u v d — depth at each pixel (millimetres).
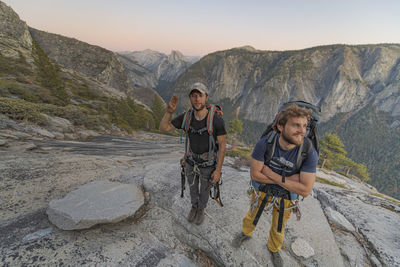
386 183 132375
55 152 6422
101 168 4789
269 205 1980
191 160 2395
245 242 2494
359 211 3668
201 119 2080
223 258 2338
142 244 2449
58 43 119812
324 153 44500
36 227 2408
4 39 71688
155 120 67875
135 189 3400
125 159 7676
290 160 1700
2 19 81375
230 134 76875
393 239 2889
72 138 11820
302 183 1689
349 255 2623
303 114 1453
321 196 4348
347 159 48531
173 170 4617
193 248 2561
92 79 85125
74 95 47125
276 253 2244
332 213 3525
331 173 33594
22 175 3662
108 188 3238
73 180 3869
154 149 14531
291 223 3045
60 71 65625
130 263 2137
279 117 1619
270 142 1731
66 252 2117
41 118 11445
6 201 2828
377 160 165875
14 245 2088
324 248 2625
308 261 2428
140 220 2898
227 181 4262
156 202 3354
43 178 3709
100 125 20281
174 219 2928
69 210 2514
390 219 3434
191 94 1889
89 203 2734
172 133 48188
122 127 28062
